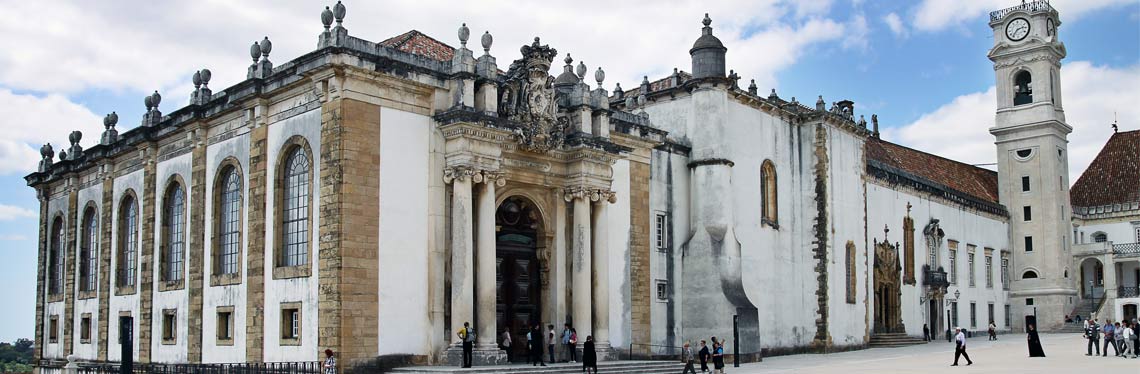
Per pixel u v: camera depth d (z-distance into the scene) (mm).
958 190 76250
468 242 33906
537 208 38438
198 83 39875
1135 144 93625
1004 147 83438
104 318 45562
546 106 37625
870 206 60688
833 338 53094
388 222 32875
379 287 32344
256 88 35594
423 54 39094
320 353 31688
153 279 41906
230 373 31609
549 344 37469
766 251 49875
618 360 39594
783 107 52781
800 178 54000
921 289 66812
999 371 35781
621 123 42531
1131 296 82562
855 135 57812
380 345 32125
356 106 32469
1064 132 83375
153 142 42562
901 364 41344
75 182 50438
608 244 41156
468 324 33312
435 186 34375
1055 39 82500
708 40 47406
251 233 35625
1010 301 82125
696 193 46656
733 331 43656
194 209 39094
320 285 32062
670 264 45500
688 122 47719
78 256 49312
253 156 36000
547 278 38594
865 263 57469
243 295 35688
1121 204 87750
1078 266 84750
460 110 33875
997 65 83375
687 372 36594
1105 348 45250
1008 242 82625
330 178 32156
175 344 39562
